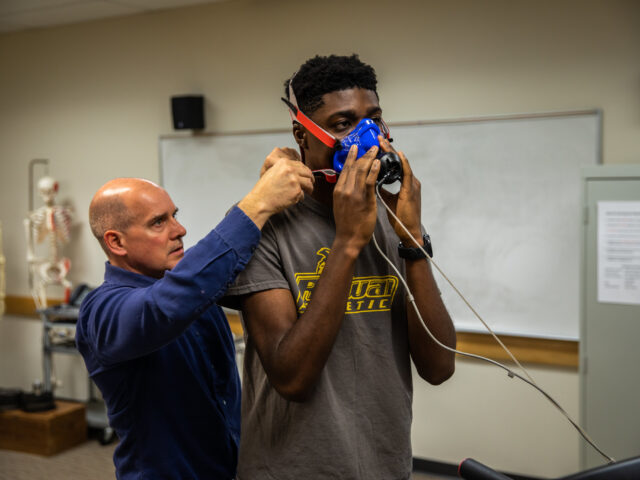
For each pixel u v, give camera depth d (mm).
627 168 2523
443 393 3352
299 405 987
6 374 4520
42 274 4027
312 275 1010
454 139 3184
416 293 1066
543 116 2992
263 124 3615
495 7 3057
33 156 4348
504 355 3182
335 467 977
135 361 1261
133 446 1284
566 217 3004
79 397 4254
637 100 2836
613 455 2623
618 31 2844
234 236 967
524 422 3176
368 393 1025
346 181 929
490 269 3176
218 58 3705
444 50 3178
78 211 4211
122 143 4039
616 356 2602
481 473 923
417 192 1048
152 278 1283
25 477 3371
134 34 3936
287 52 3520
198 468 1319
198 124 3672
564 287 3041
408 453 1075
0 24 4121
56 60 4211
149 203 1248
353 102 973
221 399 1395
